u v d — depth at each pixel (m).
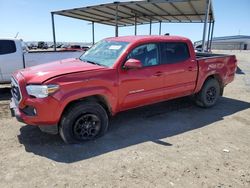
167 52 5.54
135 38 5.28
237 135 5.05
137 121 5.73
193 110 6.64
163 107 6.84
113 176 3.50
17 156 4.04
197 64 6.07
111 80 4.58
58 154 4.12
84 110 4.41
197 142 4.67
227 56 6.96
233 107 7.03
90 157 4.04
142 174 3.56
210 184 3.37
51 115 4.09
